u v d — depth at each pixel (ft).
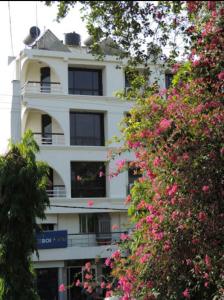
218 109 28.37
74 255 115.03
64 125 122.93
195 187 27.66
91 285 36.78
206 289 29.27
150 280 29.22
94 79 128.67
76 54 125.80
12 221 45.34
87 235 120.37
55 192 119.85
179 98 30.63
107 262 34.27
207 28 29.01
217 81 28.50
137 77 34.27
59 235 114.42
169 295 28.78
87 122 126.11
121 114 126.41
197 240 27.55
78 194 122.31
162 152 29.19
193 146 27.99
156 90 34.96
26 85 122.01
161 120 29.96
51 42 130.21
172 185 28.53
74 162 122.72
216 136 27.89
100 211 121.39
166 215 28.91
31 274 46.06
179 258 28.32
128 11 25.40
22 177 45.73
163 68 33.76
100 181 124.16
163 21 26.86
